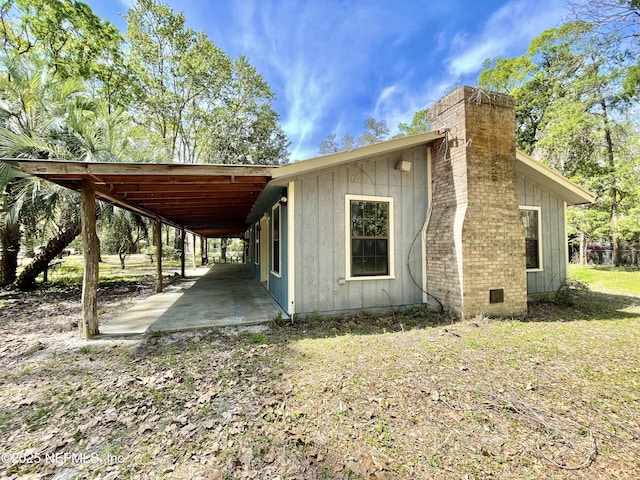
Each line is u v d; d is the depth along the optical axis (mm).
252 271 13195
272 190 5785
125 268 17250
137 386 2926
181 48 18281
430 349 3738
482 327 4703
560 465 1858
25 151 6902
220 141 19688
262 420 2354
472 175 5336
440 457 1934
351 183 5656
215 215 9797
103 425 2316
